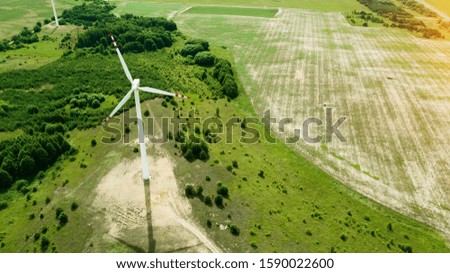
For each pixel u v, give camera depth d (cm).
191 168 7594
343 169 8144
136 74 11875
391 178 7900
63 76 11731
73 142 8550
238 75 12706
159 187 7081
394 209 7106
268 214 6675
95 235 6084
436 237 6538
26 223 6406
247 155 8300
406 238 6469
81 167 7675
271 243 6084
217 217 6488
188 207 6650
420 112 10425
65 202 6756
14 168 7419
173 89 11044
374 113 10350
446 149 8850
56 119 9212
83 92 10688
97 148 8238
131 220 6359
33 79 11438
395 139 9200
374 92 11562
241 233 6222
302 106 10688
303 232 6384
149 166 7619
